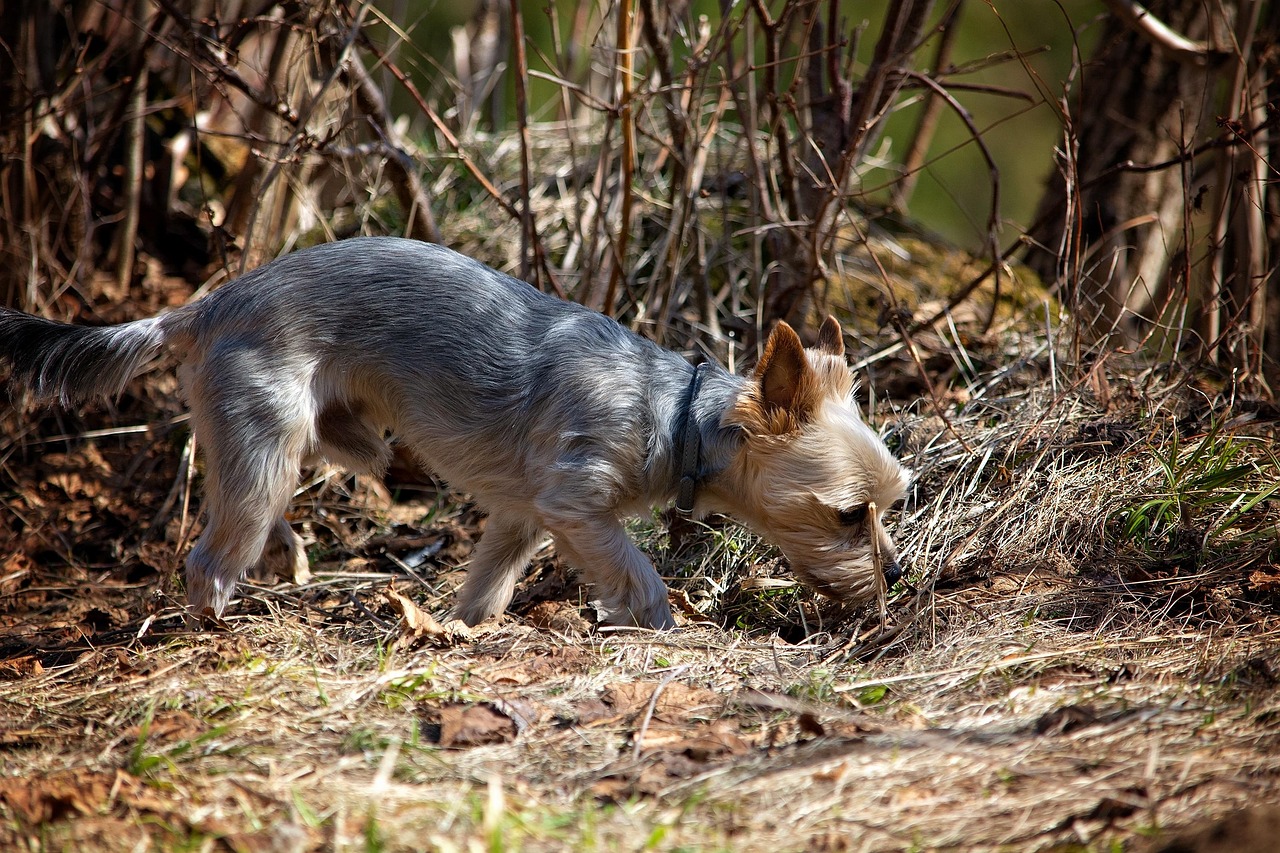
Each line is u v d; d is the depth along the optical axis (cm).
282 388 779
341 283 800
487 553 854
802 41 1014
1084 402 1000
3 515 1041
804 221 1095
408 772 546
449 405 804
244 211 1237
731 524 949
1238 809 465
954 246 1364
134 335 814
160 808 505
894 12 1062
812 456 780
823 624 830
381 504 1097
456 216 1326
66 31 1280
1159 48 1252
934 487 934
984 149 1038
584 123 1483
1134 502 855
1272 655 629
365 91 1086
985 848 465
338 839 467
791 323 1104
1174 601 735
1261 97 1182
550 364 791
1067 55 2573
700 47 1041
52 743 600
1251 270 1121
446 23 2525
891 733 570
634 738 586
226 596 791
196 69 1051
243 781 534
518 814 494
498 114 1583
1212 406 945
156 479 1083
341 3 1048
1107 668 642
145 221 1306
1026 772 519
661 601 782
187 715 610
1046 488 886
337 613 872
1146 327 1283
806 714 587
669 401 805
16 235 1164
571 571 935
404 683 653
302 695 640
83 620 895
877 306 1233
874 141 1251
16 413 1088
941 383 1120
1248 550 788
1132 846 454
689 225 1120
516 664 691
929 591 795
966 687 639
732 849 471
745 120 1084
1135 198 1402
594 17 1698
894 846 472
